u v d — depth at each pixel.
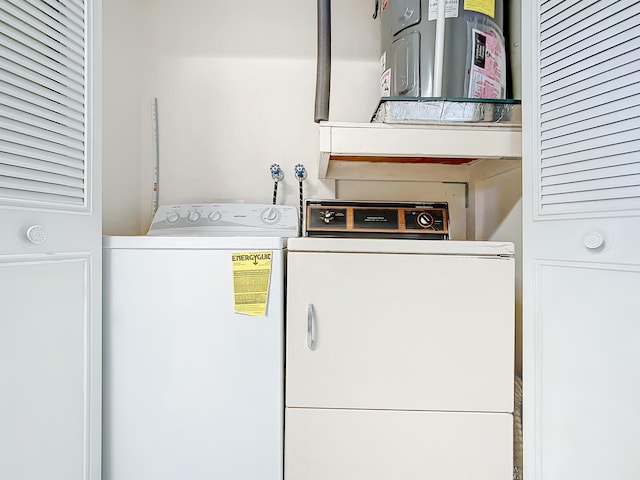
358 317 1.09
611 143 0.83
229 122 1.75
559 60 0.94
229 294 1.08
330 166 1.69
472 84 1.19
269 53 1.75
